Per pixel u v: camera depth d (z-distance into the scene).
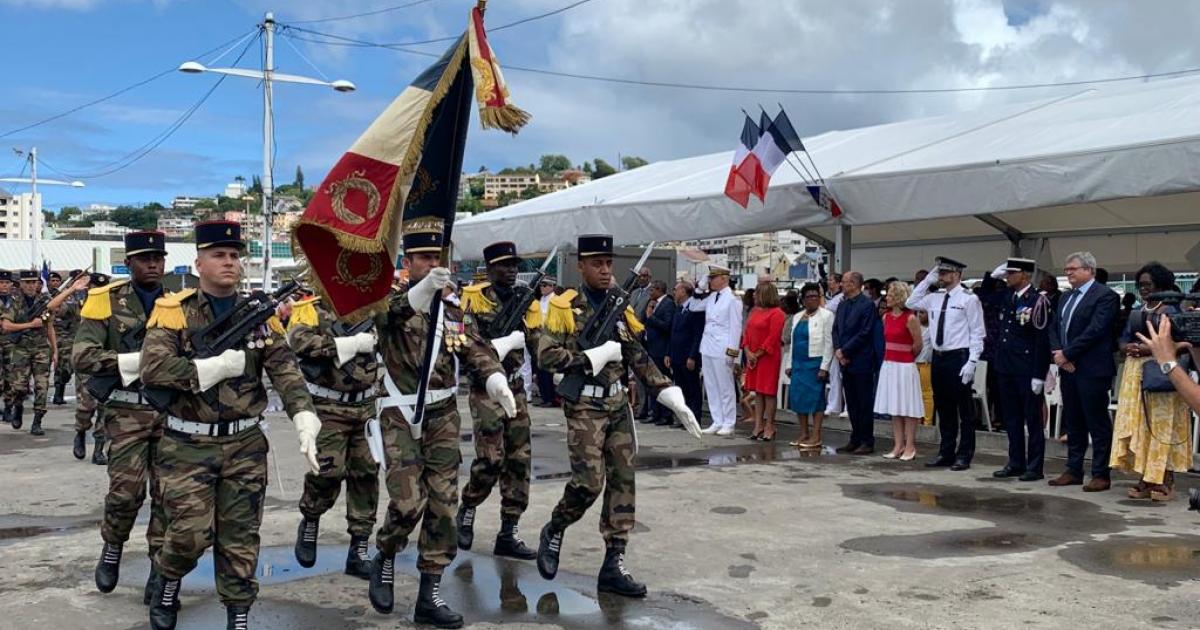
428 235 5.64
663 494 8.79
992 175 11.34
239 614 4.79
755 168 12.79
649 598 5.80
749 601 5.75
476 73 5.28
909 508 8.27
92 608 5.57
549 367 5.80
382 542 5.37
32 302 12.91
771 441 12.38
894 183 12.25
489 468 6.62
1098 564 6.54
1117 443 8.62
